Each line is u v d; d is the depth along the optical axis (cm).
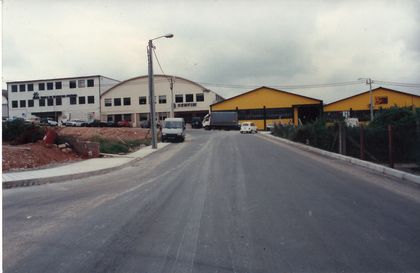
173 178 1266
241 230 650
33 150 1812
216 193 972
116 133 4081
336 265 498
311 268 488
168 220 723
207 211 786
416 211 768
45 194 1072
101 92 8369
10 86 8681
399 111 1988
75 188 1162
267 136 3975
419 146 1539
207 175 1292
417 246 565
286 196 914
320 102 7125
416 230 641
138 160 2020
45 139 2139
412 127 1716
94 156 2123
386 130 1770
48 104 8519
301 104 7181
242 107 7356
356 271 479
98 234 645
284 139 3120
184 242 592
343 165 1484
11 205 923
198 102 7900
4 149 1725
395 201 858
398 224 677
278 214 749
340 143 1855
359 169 1370
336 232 633
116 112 8206
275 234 625
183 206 837
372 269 485
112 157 2123
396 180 1138
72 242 605
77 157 2069
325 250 551
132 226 688
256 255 533
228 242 589
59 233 657
